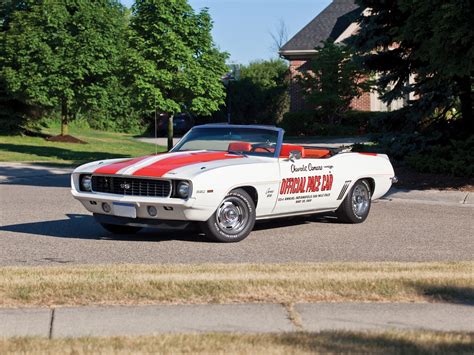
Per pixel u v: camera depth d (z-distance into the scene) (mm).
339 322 5902
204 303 6453
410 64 20406
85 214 13016
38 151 30469
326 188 11297
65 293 6559
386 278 7148
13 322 5828
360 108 37781
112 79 36219
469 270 7816
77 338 5297
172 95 24312
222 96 25047
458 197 15852
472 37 14578
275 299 6570
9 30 36438
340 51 35000
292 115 37031
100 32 36062
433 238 10805
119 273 7379
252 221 10297
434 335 5395
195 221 9789
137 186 9773
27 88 35344
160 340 5215
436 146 19062
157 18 23359
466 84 19500
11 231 11078
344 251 9641
